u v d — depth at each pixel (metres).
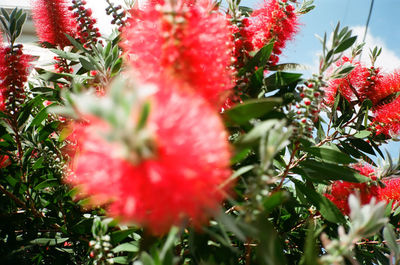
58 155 1.40
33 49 2.41
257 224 0.66
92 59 1.19
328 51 0.88
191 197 0.51
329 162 1.07
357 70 1.44
